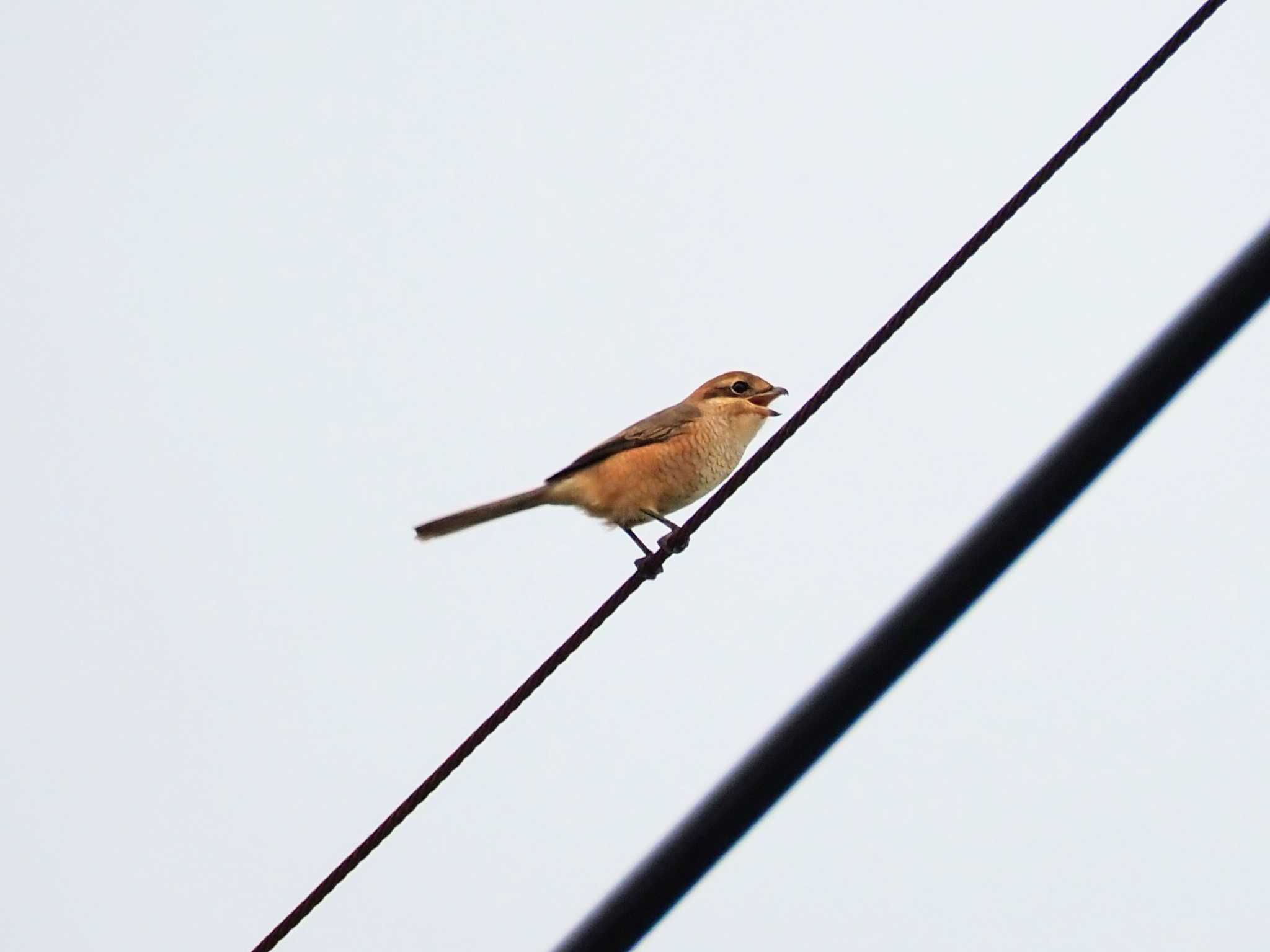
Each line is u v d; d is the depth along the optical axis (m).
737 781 7.10
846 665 6.96
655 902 7.15
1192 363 6.70
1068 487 6.77
